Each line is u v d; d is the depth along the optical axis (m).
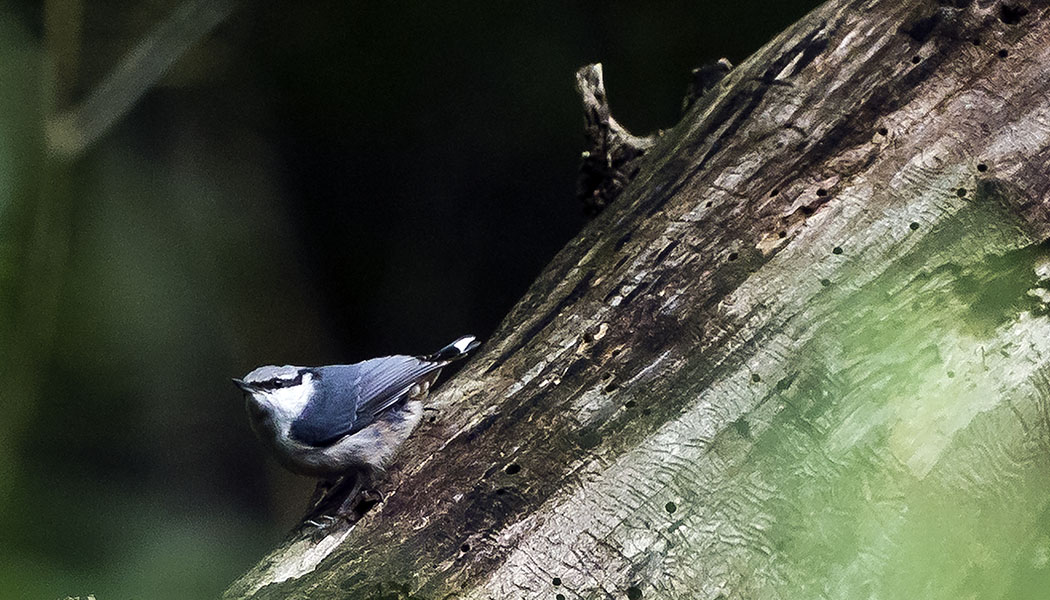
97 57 12.10
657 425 5.65
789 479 5.31
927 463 5.29
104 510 10.02
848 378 5.55
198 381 12.90
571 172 13.33
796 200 6.29
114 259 12.74
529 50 13.02
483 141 13.42
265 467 12.80
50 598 6.71
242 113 13.42
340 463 6.80
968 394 5.46
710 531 5.25
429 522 5.79
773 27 12.56
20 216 10.18
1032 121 6.15
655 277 6.32
